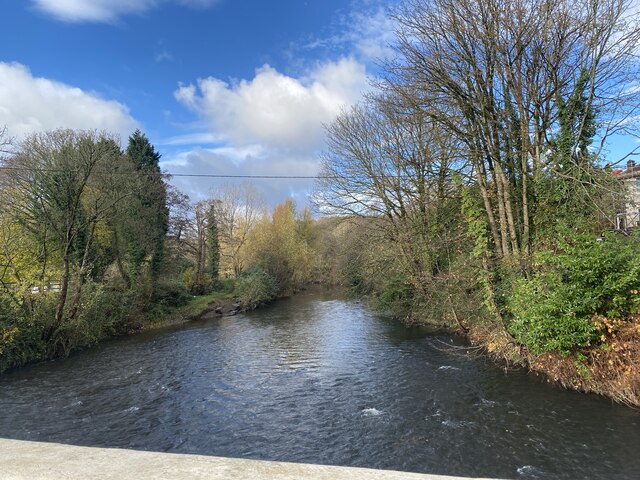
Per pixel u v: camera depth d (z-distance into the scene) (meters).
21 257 19.42
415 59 15.47
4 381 14.23
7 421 10.36
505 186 14.65
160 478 2.28
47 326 17.73
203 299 34.97
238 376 14.01
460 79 14.83
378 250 22.64
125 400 11.83
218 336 22.30
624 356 9.31
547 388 10.95
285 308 35.03
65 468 2.46
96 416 10.59
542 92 13.97
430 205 20.81
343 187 25.05
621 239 11.02
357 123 24.48
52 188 21.69
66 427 9.90
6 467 2.49
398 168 22.42
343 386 12.41
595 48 12.93
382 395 11.45
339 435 9.03
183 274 38.69
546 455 7.68
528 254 13.50
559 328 9.94
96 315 20.86
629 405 9.25
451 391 11.40
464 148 16.31
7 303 16.58
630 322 9.27
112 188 25.66
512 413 9.62
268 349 18.28
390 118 21.41
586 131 13.48
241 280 38.78
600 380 9.85
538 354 11.20
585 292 9.80
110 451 2.86
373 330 21.56
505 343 13.48
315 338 20.30
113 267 28.33
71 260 22.95
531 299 11.10
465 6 13.76
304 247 52.19
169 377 14.16
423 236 20.88
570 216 13.21
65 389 13.07
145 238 28.67
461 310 17.11
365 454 8.11
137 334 24.00
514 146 14.91
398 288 23.16
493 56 13.83
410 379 12.70
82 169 20.91
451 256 19.44
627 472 6.95
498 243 15.08
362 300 33.16
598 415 9.04
